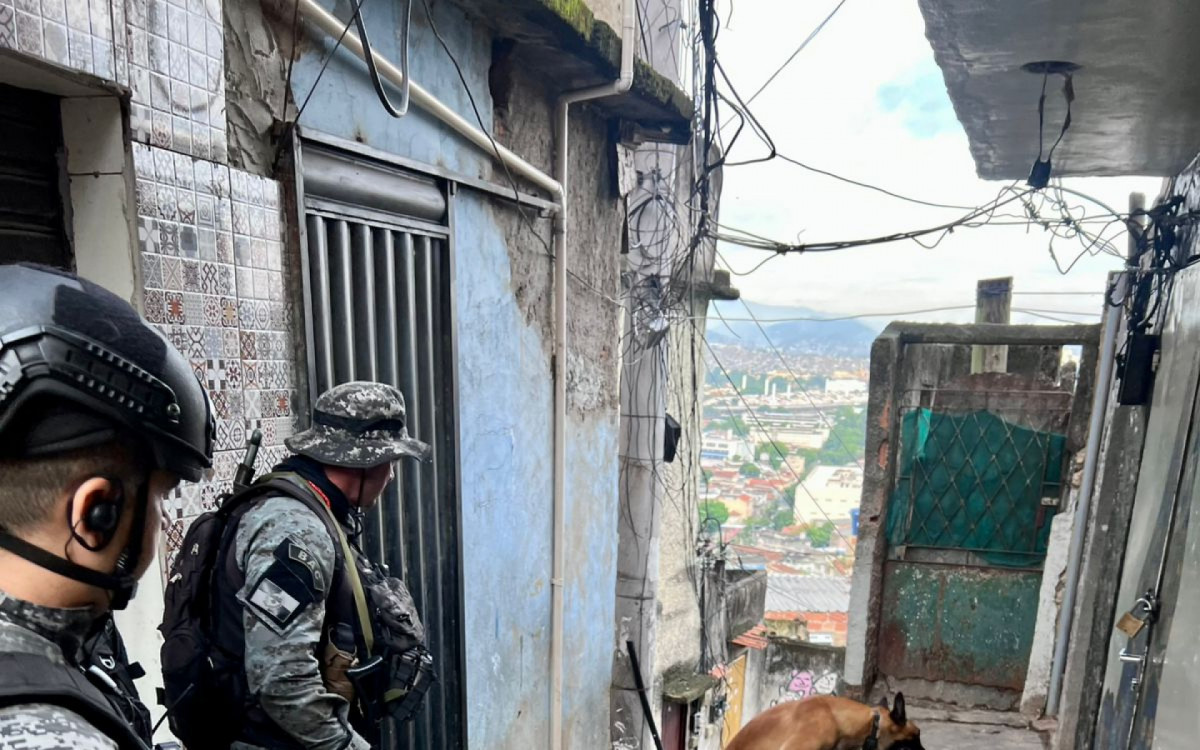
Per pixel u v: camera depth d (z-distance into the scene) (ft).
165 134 6.56
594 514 16.28
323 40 8.54
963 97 12.94
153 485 2.79
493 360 12.35
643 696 20.72
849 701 14.43
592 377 15.97
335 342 8.92
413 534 10.52
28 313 2.48
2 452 2.40
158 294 6.49
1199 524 9.43
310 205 8.39
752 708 34.50
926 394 22.25
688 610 27.68
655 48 19.34
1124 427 16.85
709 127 15.75
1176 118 13.10
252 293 7.57
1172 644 9.89
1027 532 21.71
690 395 27.84
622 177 16.31
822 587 59.36
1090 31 9.94
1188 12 9.16
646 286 20.83
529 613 13.73
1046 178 14.01
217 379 7.14
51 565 2.51
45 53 5.44
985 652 22.07
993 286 24.88
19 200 5.98
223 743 5.84
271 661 5.42
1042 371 21.49
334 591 6.17
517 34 11.74
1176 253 13.98
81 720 2.36
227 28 7.32
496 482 12.52
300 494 6.18
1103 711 14.71
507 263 12.62
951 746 18.98
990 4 9.27
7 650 2.36
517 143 12.95
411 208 10.16
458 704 11.64
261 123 7.79
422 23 10.30
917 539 22.52
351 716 6.53
